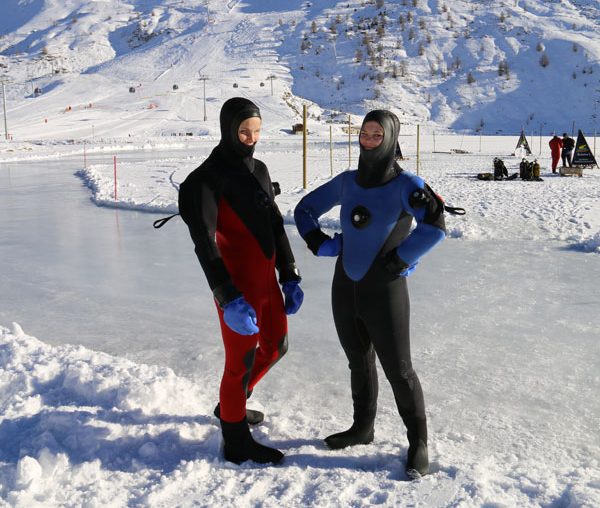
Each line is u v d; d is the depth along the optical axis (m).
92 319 5.38
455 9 154.00
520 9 154.25
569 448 3.00
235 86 102.88
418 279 6.56
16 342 4.12
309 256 7.92
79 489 2.55
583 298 5.75
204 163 2.73
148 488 2.51
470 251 7.97
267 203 2.82
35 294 6.26
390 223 2.63
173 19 176.00
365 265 2.67
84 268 7.41
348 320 2.78
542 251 7.93
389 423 3.25
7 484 2.57
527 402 3.53
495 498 2.37
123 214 12.18
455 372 3.99
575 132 104.50
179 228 10.36
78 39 174.50
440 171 21.47
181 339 4.80
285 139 59.81
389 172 2.63
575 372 3.98
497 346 4.48
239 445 2.79
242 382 2.77
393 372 2.72
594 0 157.12
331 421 3.26
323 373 4.02
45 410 3.22
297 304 2.93
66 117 80.19
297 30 145.25
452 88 118.50
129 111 85.56
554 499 2.36
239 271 2.76
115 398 3.33
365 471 2.68
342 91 117.81
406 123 106.25
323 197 2.87
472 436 3.11
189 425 3.10
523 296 5.84
